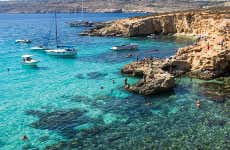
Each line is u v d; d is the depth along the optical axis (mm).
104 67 68812
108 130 36344
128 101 45938
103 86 53781
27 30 163500
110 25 135125
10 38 125312
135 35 121312
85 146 32750
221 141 32906
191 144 32406
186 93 48844
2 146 32938
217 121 37969
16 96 49188
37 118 40188
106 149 31984
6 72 64938
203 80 55375
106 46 99250
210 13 119438
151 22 123562
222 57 56344
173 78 50812
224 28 73125
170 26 122625
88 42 109000
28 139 34438
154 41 108625
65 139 34375
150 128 36562
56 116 40781
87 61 75562
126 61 75250
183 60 60031
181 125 37188
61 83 56312
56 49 85062
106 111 42219
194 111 41469
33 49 91562
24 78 60094
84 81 57375
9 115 41219
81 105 44719
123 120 39094
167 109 42500
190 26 118125
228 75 56875
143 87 49281
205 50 62000
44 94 50062
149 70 56500
